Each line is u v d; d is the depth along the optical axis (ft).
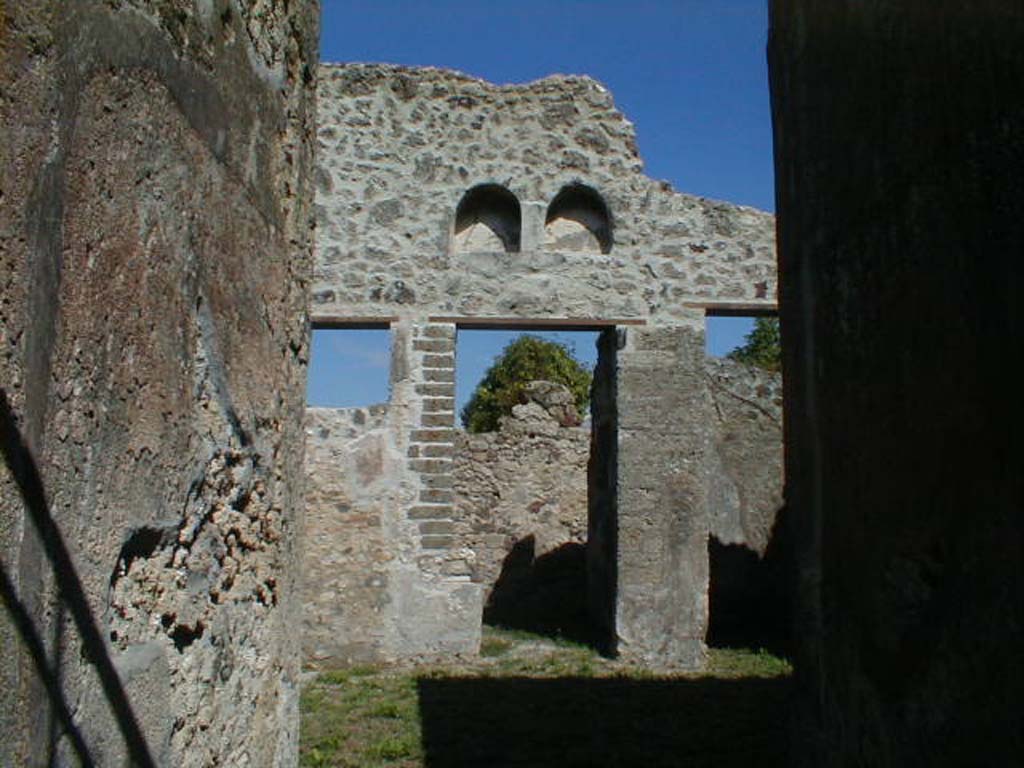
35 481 5.84
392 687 26.37
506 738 20.53
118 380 6.91
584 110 33.14
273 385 10.19
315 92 11.76
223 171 8.83
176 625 7.96
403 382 31.40
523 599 45.01
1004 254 8.34
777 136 14.99
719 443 41.78
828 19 12.62
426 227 32.27
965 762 8.99
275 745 10.16
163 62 7.60
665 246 32.55
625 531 30.78
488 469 47.03
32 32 5.84
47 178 5.99
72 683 6.27
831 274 12.39
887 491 10.64
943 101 9.48
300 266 11.12
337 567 30.53
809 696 13.01
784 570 40.34
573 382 87.10
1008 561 8.31
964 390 9.04
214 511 8.70
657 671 29.45
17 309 5.65
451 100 32.96
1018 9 8.18
